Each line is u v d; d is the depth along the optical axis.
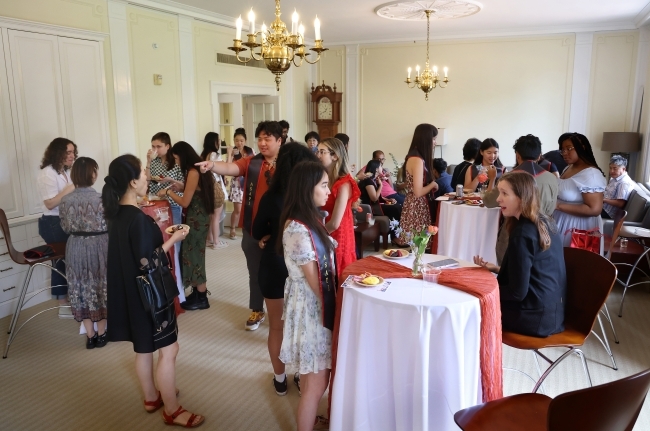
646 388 1.46
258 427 2.52
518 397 1.94
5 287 4.05
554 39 7.83
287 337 2.13
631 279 4.76
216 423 2.55
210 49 6.73
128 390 2.91
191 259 4.01
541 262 2.32
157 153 4.71
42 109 4.50
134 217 2.24
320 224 2.08
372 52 8.82
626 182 5.49
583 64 7.75
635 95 7.56
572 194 3.61
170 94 6.10
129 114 5.50
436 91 8.58
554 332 2.38
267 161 3.14
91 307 3.34
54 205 3.82
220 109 7.52
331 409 2.14
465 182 4.94
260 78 7.81
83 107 4.92
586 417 1.44
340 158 2.83
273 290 2.56
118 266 2.29
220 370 3.11
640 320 3.82
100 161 5.15
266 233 2.54
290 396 2.80
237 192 6.37
